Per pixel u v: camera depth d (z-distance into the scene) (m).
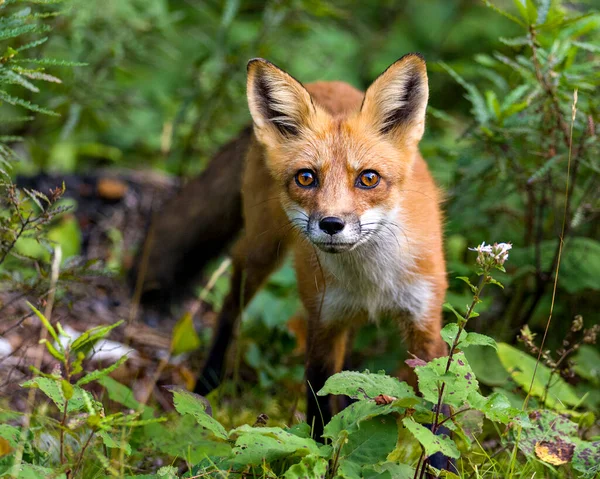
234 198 10.56
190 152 13.28
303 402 9.24
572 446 6.30
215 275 9.68
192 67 12.94
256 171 8.93
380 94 7.65
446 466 6.94
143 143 14.99
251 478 6.05
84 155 14.58
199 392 9.28
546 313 9.81
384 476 5.49
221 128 13.20
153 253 11.16
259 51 12.09
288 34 12.70
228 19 11.77
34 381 5.63
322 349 8.08
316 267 7.91
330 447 5.76
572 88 8.65
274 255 9.04
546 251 9.44
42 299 7.40
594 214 9.43
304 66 13.89
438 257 7.91
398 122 7.77
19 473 5.29
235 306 9.57
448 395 5.56
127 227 12.84
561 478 6.62
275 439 5.84
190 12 14.08
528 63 8.84
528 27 8.41
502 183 9.65
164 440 6.83
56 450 6.81
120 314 10.91
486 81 13.43
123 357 5.38
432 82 14.46
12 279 7.33
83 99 11.73
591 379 8.78
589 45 8.37
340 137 7.53
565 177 9.07
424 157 10.75
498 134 8.95
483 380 8.28
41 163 13.38
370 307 8.01
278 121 7.93
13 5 9.35
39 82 12.02
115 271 8.85
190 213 11.04
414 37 15.63
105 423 5.28
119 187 13.15
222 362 9.56
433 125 14.19
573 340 9.63
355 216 7.19
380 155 7.50
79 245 11.51
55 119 12.64
